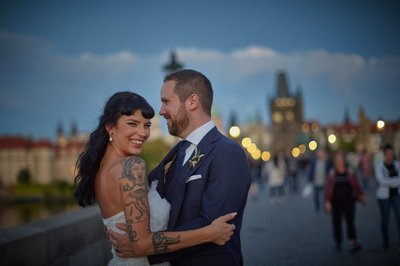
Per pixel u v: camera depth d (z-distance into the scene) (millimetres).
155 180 3502
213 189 3100
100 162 3211
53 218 7113
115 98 3207
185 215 3146
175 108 3359
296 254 8867
